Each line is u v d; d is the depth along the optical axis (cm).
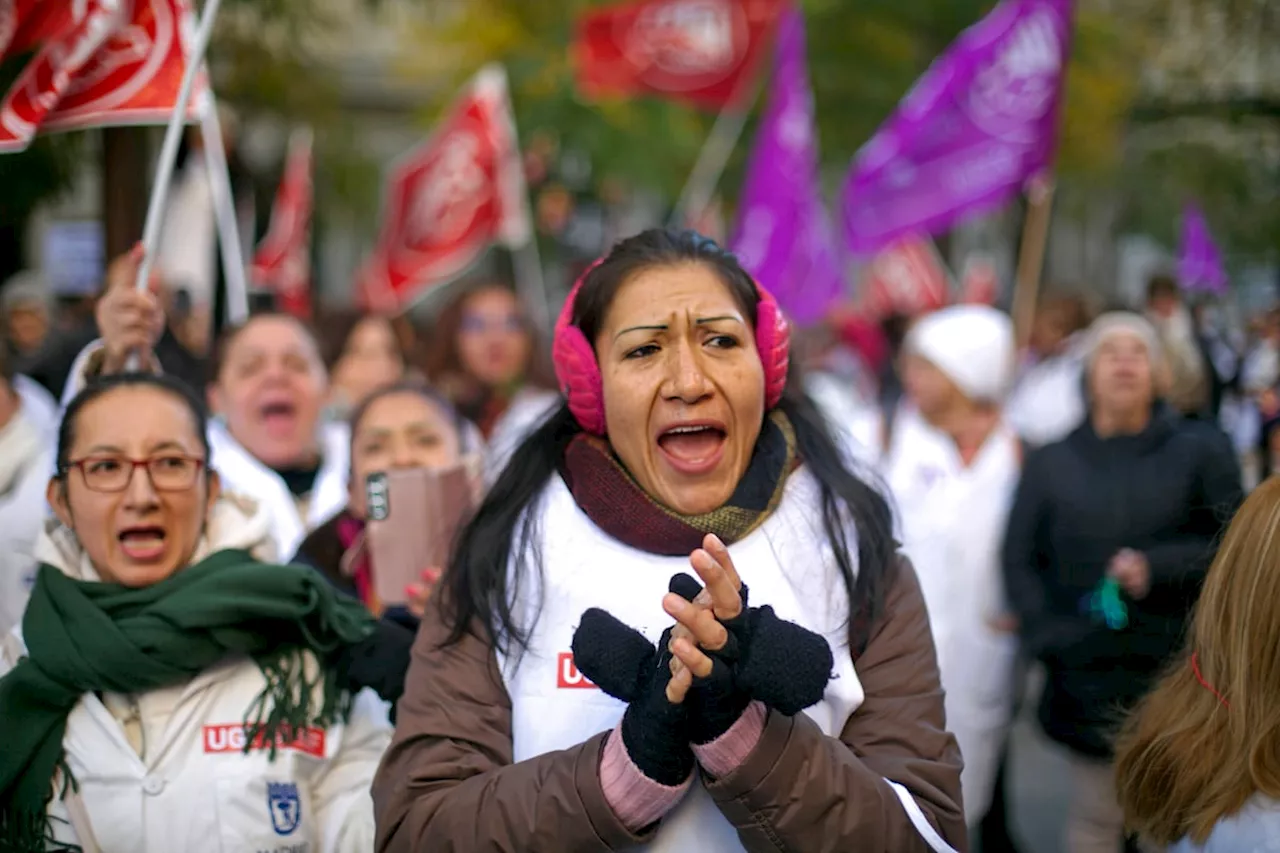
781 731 177
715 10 770
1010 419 774
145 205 685
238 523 250
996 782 460
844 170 1366
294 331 403
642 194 1485
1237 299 1691
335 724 239
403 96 1988
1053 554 414
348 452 335
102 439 234
